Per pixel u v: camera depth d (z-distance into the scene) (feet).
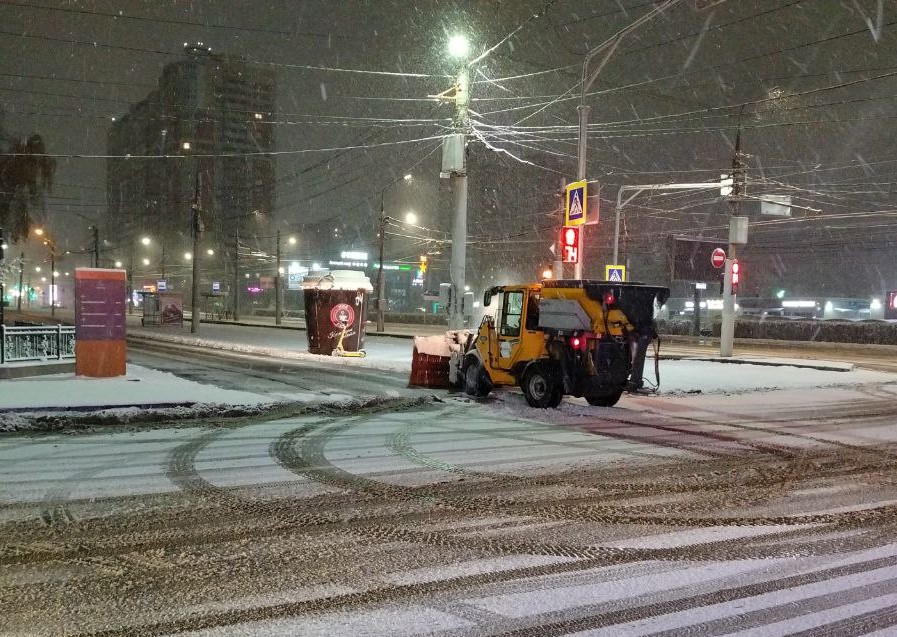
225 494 24.22
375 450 32.30
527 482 26.71
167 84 410.72
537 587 16.39
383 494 24.57
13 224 121.19
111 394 44.93
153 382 52.95
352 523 21.18
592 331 45.19
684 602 15.64
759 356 109.40
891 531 21.34
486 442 34.76
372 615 14.71
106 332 55.06
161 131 424.05
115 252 495.00
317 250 347.56
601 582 16.78
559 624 14.40
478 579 16.87
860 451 34.58
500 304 50.67
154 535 19.83
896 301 199.00
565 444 34.65
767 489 26.50
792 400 55.98
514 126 86.17
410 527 20.90
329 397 49.32
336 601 15.43
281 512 22.21
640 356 46.16
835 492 26.18
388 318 265.34
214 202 410.72
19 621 14.32
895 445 36.40
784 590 16.42
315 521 21.34
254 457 30.35
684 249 154.71
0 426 36.24
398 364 78.84
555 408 46.88
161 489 24.77
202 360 82.99
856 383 70.03
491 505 23.44
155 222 435.94
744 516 22.77
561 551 19.01
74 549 18.65
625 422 42.37
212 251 399.65
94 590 15.94
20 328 56.65
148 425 38.58
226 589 16.05
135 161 460.14
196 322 150.00
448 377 57.00
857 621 14.76
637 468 29.60
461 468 28.86
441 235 266.36
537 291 48.93
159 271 419.13
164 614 14.67
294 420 41.04
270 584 16.38
